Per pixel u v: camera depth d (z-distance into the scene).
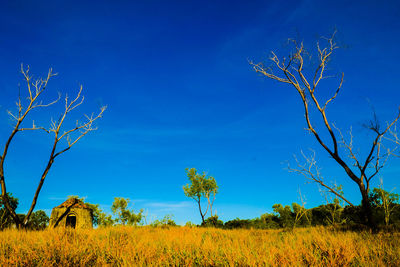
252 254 6.48
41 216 32.16
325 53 17.39
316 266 5.43
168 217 21.36
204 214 36.28
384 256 6.33
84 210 23.91
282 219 29.38
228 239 10.71
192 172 37.91
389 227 13.70
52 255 6.12
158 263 6.06
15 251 6.43
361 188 15.84
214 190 37.31
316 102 17.06
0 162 19.25
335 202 21.50
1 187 19.08
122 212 35.16
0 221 19.02
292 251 6.39
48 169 20.27
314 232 11.94
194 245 8.16
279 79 18.36
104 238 8.86
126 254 6.60
